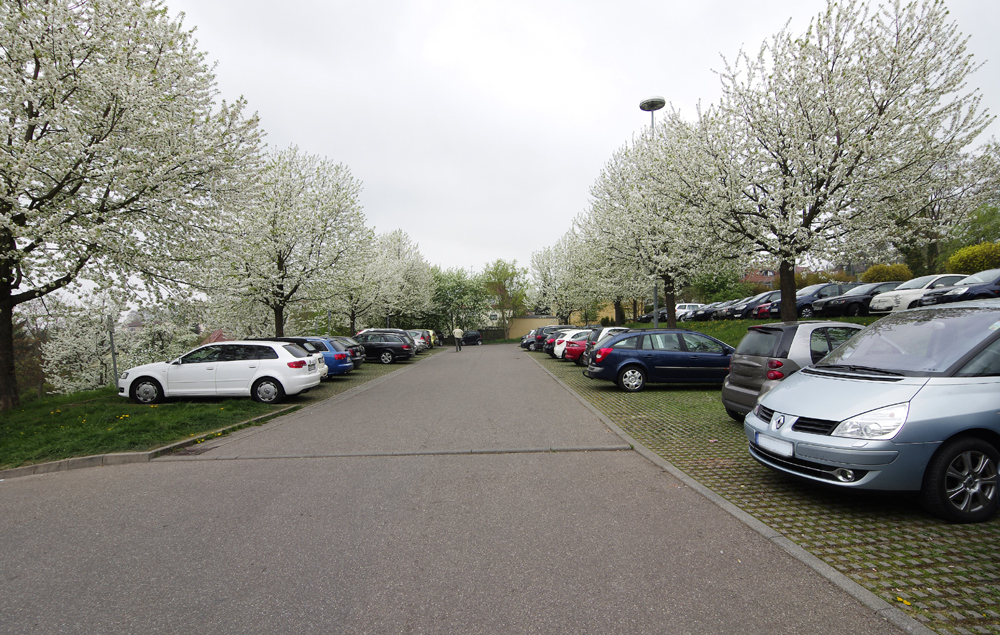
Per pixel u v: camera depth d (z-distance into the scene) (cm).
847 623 269
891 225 1397
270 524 436
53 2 930
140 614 296
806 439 439
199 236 1169
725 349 1245
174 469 644
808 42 1365
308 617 288
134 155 1013
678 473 554
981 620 267
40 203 983
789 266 1443
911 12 1299
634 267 2233
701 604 291
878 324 554
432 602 301
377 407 1115
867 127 1342
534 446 700
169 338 2311
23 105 959
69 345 2161
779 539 376
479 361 2608
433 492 512
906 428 400
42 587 334
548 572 335
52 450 734
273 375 1150
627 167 2372
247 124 1192
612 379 1232
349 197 2117
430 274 5016
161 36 1065
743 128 1494
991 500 405
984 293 1381
